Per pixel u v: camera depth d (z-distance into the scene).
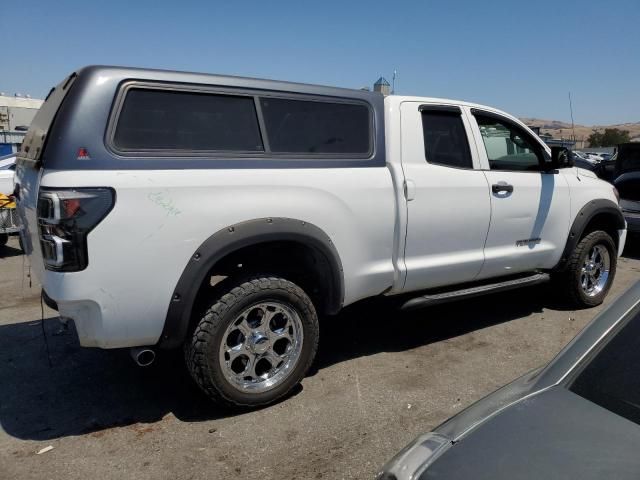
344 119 3.73
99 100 2.87
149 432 3.15
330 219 3.51
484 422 1.75
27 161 3.38
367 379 3.85
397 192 3.85
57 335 4.69
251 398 3.31
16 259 8.14
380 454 2.93
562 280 5.34
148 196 2.89
